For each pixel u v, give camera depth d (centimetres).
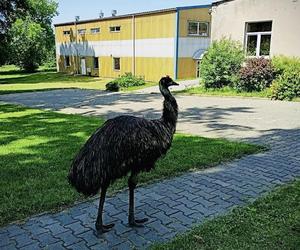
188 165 625
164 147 410
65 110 1427
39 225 421
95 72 3962
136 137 382
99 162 364
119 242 385
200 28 3005
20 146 775
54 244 381
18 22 5053
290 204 466
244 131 961
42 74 4550
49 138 852
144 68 3250
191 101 1675
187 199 497
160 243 378
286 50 1859
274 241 377
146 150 390
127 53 3409
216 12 2123
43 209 460
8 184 541
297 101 1596
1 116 1235
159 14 2992
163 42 3003
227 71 1969
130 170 397
